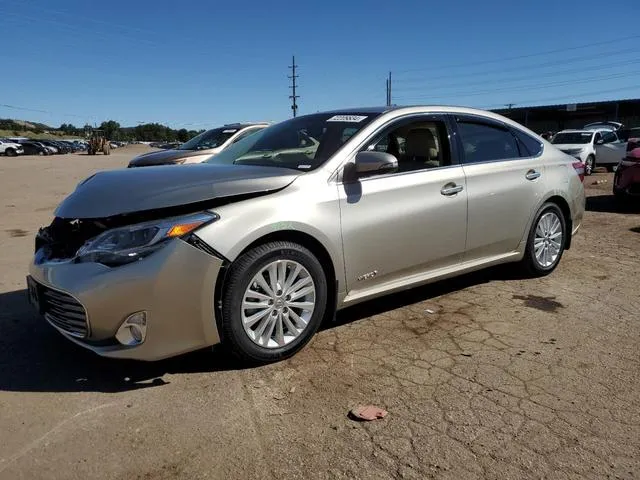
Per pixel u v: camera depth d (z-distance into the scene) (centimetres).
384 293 414
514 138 519
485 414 298
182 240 316
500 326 421
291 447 271
